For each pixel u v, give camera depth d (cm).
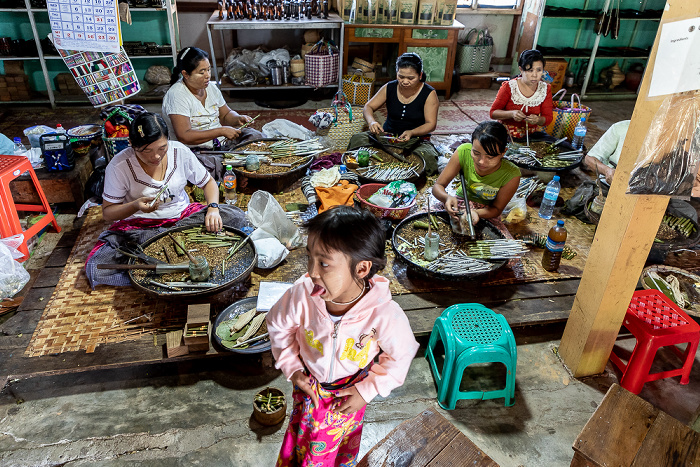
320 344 147
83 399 241
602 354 260
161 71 661
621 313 245
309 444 162
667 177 193
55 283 292
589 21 752
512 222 363
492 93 731
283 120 468
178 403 242
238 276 263
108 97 383
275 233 323
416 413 244
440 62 677
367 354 151
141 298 279
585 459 161
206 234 302
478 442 230
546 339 290
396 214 328
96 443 221
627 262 226
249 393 248
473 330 244
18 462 211
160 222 309
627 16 699
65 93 636
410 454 162
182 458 217
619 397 175
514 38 773
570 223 373
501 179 315
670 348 290
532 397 254
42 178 355
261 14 608
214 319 266
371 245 127
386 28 642
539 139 446
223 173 387
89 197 377
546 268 318
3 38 579
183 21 681
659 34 182
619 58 727
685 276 311
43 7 575
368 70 673
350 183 377
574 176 440
